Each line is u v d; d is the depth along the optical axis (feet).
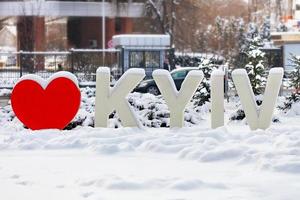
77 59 126.82
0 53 132.26
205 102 70.13
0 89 108.99
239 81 46.09
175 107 45.75
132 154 36.52
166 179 28.78
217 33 192.34
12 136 42.22
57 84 46.03
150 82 102.83
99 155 36.37
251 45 72.69
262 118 45.78
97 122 46.26
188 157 35.01
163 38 128.88
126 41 127.75
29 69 131.03
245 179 29.19
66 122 46.29
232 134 42.24
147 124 52.90
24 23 200.64
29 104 46.21
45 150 38.32
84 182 28.55
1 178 29.89
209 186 27.58
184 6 200.34
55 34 226.79
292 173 30.40
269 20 192.24
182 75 104.68
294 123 57.77
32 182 28.84
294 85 75.61
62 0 205.87
